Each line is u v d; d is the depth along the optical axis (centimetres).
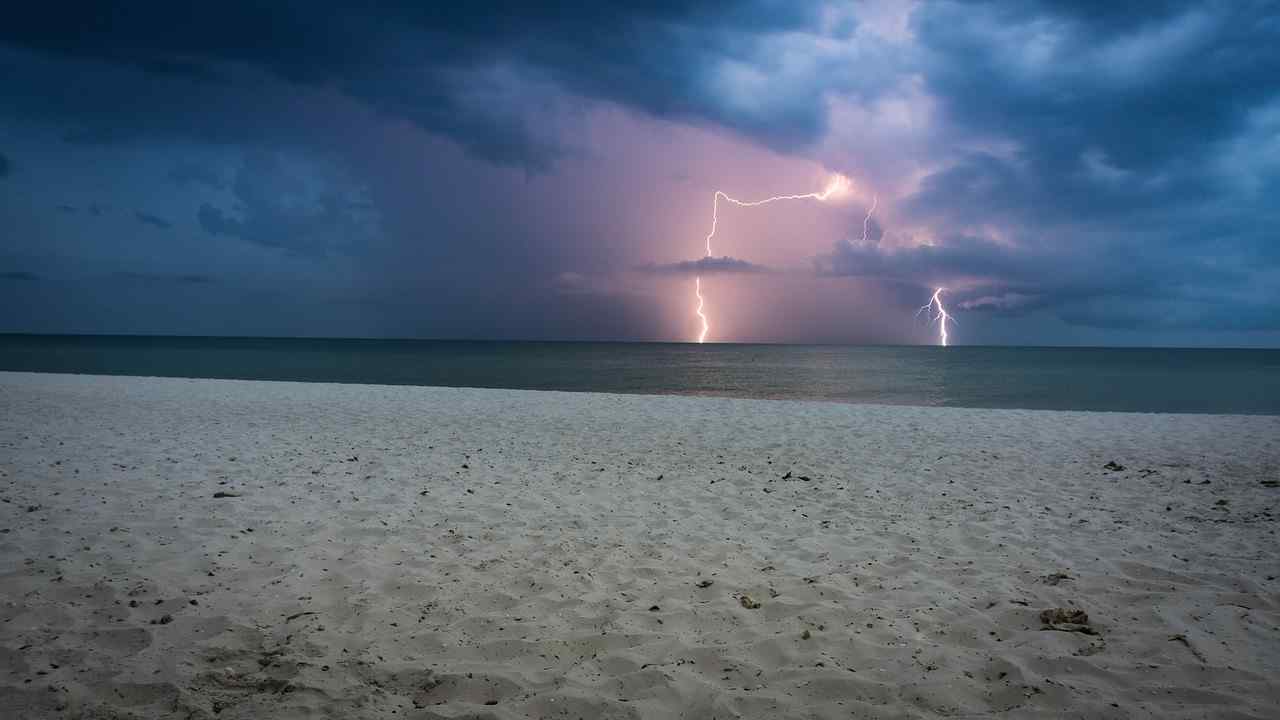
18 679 291
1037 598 394
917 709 279
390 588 408
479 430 1058
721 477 745
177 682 292
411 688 295
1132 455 868
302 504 598
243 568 437
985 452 897
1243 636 340
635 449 910
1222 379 3516
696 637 346
